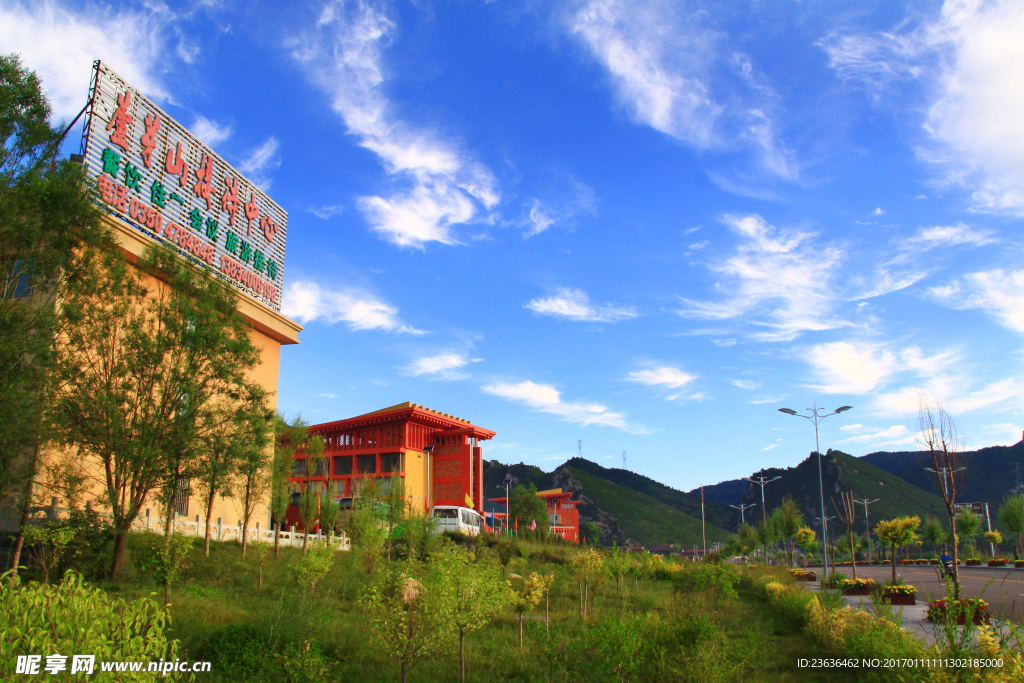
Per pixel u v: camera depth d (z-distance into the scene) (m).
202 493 19.45
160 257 18.56
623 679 8.44
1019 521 43.34
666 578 30.00
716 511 195.25
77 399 15.89
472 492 53.09
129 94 23.83
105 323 16.59
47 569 14.74
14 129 13.88
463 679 9.50
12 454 14.12
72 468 16.30
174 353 17.45
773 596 19.88
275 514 25.00
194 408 17.17
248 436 18.39
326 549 17.38
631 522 149.50
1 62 13.82
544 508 74.62
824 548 31.48
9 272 14.02
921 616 17.41
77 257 15.25
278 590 15.99
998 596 20.80
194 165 27.20
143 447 16.11
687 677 8.40
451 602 9.08
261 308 30.73
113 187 22.66
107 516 16.84
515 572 24.44
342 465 52.94
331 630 11.94
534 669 10.20
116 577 15.73
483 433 55.91
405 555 25.34
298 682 8.95
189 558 18.89
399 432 51.69
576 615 16.36
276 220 33.12
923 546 75.19
